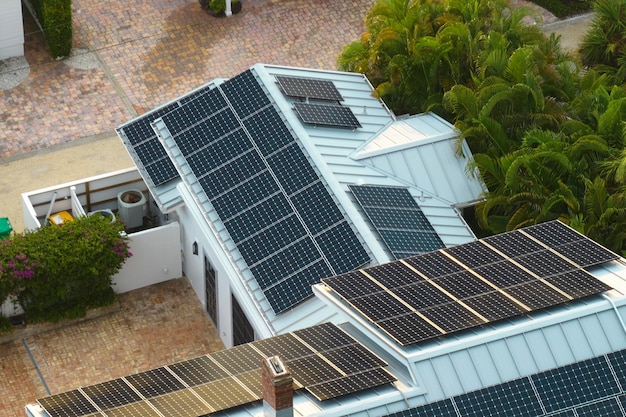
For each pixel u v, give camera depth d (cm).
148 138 6169
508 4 6675
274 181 5547
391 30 6353
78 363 5825
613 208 5469
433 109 6266
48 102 7350
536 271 4675
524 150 5716
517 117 6012
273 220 5422
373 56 6431
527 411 4225
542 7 8262
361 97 6172
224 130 5812
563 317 4428
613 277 4666
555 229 4962
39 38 7775
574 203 5544
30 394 5672
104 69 7606
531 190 5619
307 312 5147
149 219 6456
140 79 7556
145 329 6009
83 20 7938
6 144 7056
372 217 5403
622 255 5500
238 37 7888
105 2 8094
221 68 7662
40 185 6819
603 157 5753
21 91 7406
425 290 4612
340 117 5903
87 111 7319
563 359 4344
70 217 6294
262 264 5306
